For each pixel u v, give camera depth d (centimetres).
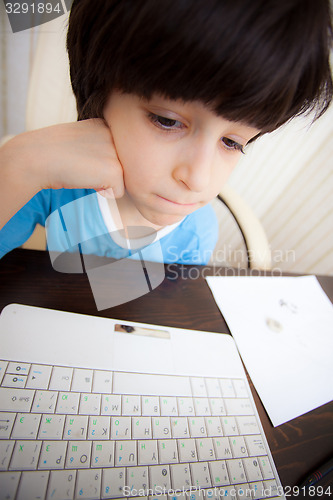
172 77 22
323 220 105
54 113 93
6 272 37
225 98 23
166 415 30
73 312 36
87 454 26
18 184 32
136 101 26
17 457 24
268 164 103
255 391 36
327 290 56
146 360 34
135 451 27
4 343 30
